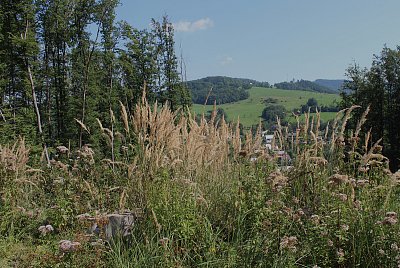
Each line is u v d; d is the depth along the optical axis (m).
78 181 7.02
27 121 29.38
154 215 4.79
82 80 36.75
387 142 40.62
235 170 5.98
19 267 5.23
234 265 4.53
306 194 5.59
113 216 5.32
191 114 6.68
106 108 35.44
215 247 4.83
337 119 5.96
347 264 4.64
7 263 5.43
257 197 5.02
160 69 35.53
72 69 36.66
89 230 5.66
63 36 36.16
